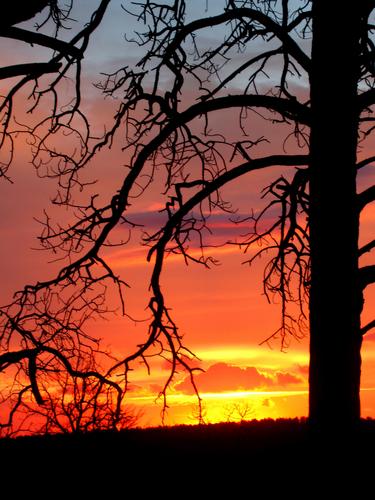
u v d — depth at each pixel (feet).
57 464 51.70
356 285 41.63
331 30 42.68
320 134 42.19
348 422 41.11
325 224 41.68
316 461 41.34
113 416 46.32
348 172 42.01
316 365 41.63
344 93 42.32
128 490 50.42
